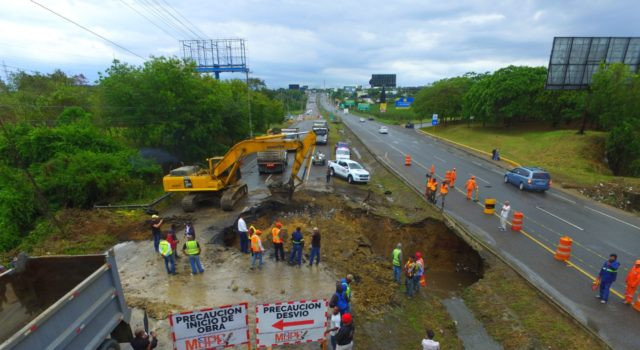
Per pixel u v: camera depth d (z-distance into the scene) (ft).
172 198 73.56
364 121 334.85
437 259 57.31
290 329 27.48
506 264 45.88
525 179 82.74
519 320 35.04
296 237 41.86
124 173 71.92
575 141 127.65
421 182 90.79
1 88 126.62
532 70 182.50
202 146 102.17
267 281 38.93
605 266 36.86
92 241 50.44
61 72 190.90
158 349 27.99
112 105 88.69
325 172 102.12
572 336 32.27
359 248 52.21
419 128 252.62
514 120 206.59
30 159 70.33
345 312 29.91
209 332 25.99
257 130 183.11
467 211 67.36
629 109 115.24
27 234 60.23
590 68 122.31
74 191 66.39
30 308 25.64
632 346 30.96
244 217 60.75
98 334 23.08
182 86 92.79
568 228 59.41
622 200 75.82
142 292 36.42
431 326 34.63
